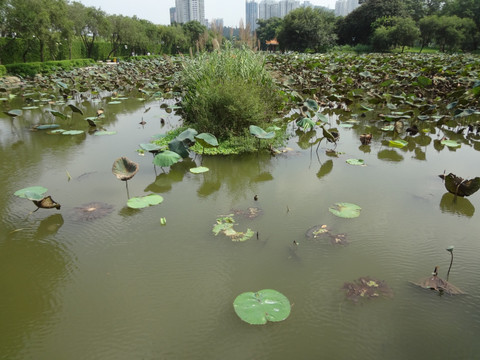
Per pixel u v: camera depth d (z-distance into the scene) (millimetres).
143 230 3121
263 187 4078
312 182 4191
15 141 6266
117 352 1884
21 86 15164
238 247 2820
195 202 3695
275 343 1918
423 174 4391
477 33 39000
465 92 8570
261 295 2172
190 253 2756
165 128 7121
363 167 4684
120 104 10352
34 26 18844
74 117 8438
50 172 4656
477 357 1807
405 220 3223
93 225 3217
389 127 6227
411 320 2055
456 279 2404
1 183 4285
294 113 8438
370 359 1808
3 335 2018
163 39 44844
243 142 5535
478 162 4828
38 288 2410
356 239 2908
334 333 1975
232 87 5785
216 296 2283
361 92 11688
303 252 2734
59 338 1988
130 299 2279
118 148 5738
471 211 3393
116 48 35781
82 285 2428
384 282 2373
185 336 1979
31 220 3338
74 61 23359
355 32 46625
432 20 37531
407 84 10461
